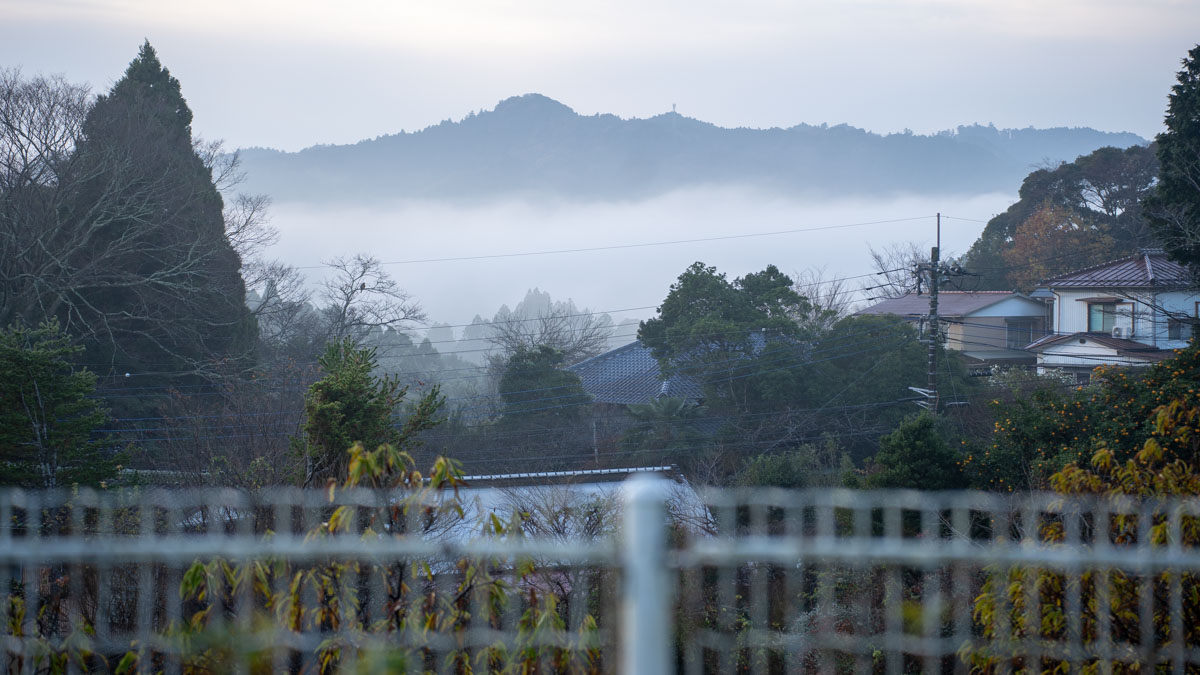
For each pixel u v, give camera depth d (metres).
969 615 4.85
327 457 11.30
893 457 15.65
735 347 31.58
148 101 30.95
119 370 28.08
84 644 3.99
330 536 3.86
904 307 44.16
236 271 31.98
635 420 32.12
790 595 4.96
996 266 52.44
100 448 14.01
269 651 3.97
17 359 12.74
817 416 29.73
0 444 12.52
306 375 25.81
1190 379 14.12
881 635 5.00
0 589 4.14
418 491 4.14
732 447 28.77
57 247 26.27
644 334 34.44
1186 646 4.31
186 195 29.98
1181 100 20.70
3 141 25.16
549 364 36.28
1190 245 20.45
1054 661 4.35
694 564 3.55
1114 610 4.39
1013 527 6.25
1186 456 6.36
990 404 16.42
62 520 6.18
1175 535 4.14
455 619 3.97
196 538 3.92
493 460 30.95
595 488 14.70
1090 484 4.71
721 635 4.69
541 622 3.94
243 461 15.74
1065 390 27.27
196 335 29.64
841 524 9.29
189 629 4.07
